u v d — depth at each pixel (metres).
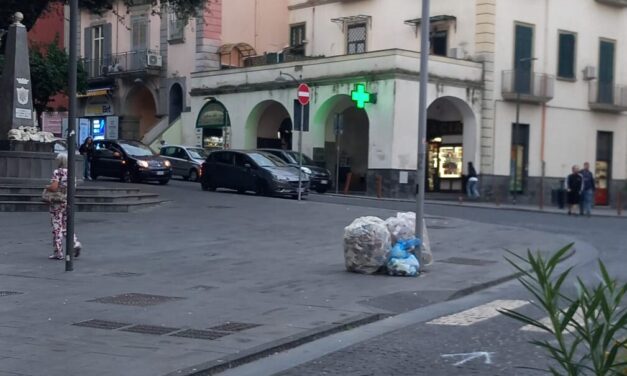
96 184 27.97
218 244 16.12
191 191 28.50
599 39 39.78
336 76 35.81
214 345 8.09
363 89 33.50
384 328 9.25
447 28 37.12
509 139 36.78
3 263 13.34
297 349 8.25
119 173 32.41
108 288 11.27
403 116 33.78
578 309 4.06
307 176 29.02
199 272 12.80
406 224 13.05
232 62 43.22
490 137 36.12
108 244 15.81
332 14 41.91
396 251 12.72
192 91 42.66
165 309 9.88
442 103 37.44
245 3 43.44
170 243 16.14
